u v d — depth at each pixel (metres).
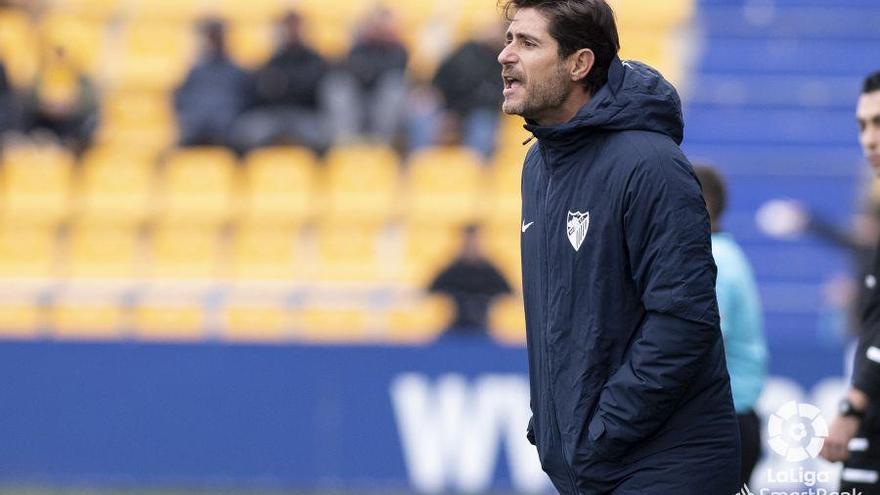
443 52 47.88
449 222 44.22
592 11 14.39
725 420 14.53
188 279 43.06
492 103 45.38
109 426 34.47
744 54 51.56
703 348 13.82
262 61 47.72
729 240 20.80
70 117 46.53
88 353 34.62
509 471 33.44
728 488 14.50
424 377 33.78
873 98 18.16
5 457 34.53
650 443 14.33
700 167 20.72
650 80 14.33
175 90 46.31
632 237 13.98
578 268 14.34
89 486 34.16
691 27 52.38
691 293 13.72
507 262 42.59
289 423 34.06
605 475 14.43
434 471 33.66
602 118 14.09
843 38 51.94
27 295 42.09
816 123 49.06
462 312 37.19
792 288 43.38
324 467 33.88
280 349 34.16
